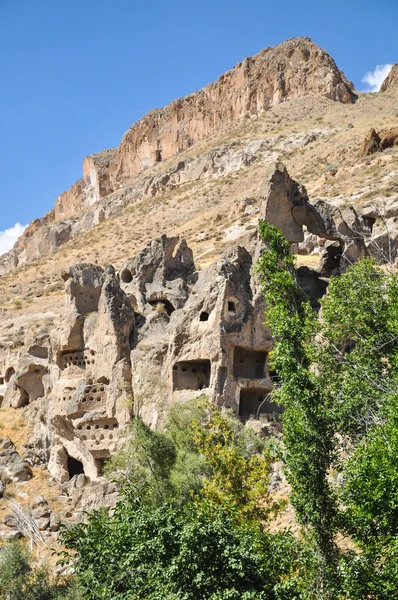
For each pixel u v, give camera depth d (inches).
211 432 1445.6
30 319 3171.8
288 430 1006.4
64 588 1450.5
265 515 1175.0
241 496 1206.3
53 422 1900.8
